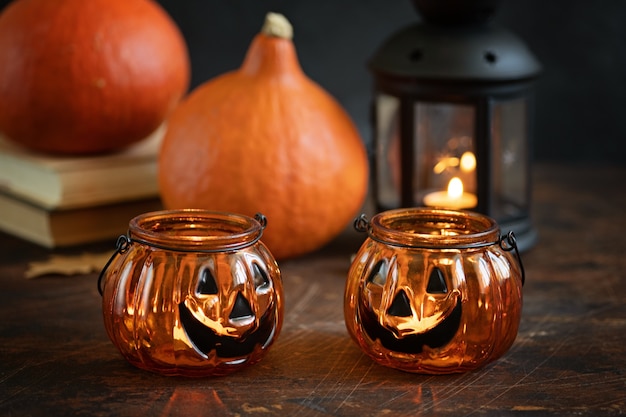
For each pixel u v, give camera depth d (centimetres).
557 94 126
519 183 96
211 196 91
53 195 97
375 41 127
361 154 95
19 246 98
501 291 73
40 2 96
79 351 78
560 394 73
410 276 73
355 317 75
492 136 92
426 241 73
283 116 91
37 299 87
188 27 126
